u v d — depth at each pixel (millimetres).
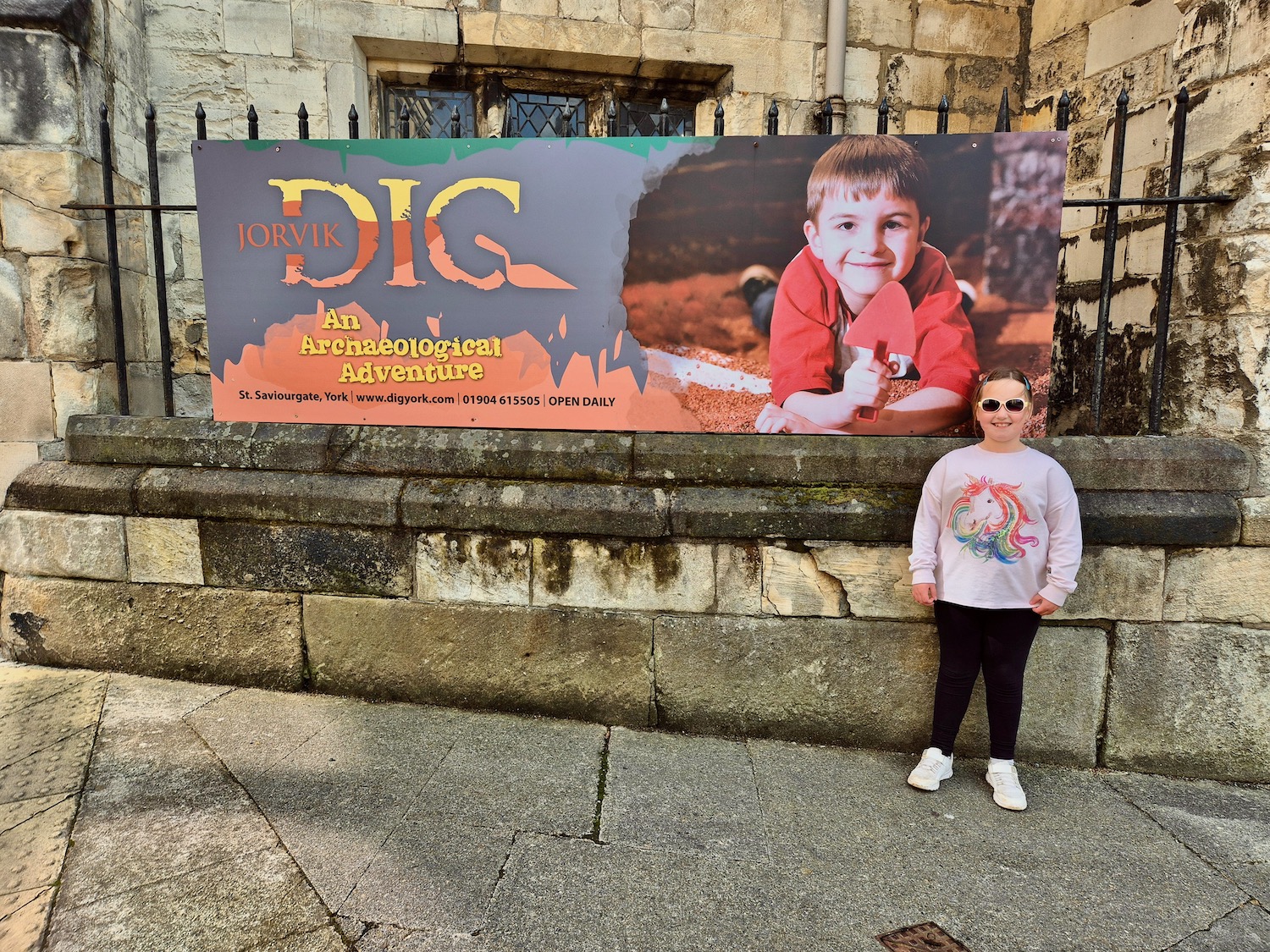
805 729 2646
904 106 4195
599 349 2707
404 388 2811
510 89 4191
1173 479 2459
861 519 2498
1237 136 2418
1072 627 2518
